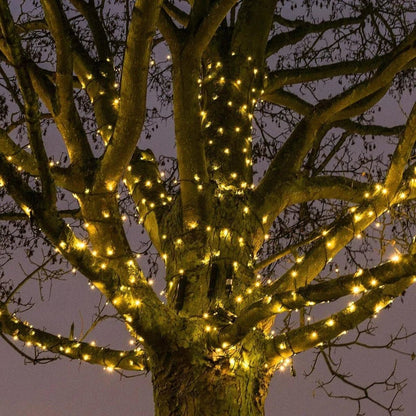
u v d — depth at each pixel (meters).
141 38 9.55
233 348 11.29
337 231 11.71
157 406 11.25
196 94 10.95
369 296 10.06
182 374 11.08
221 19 10.66
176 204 12.49
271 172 13.44
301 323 11.98
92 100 13.42
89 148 11.03
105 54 13.91
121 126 10.21
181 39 11.69
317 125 13.72
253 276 12.26
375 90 13.04
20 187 9.12
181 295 11.84
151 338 10.91
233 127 13.45
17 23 14.83
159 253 12.70
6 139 10.93
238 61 14.00
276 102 15.09
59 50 10.52
